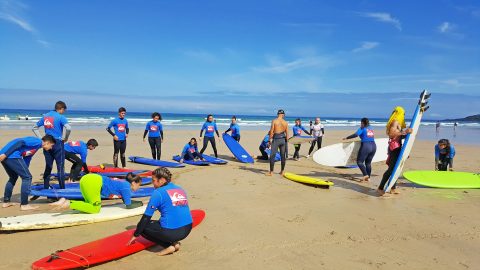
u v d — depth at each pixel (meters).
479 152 16.88
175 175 9.36
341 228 5.57
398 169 7.65
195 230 5.28
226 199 7.06
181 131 27.09
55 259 4.01
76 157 7.82
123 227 5.32
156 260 4.26
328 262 4.36
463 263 4.43
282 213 6.25
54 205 6.27
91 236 4.96
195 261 4.27
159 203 4.18
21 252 4.40
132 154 13.24
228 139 13.48
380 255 4.61
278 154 13.49
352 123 67.25
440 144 9.45
